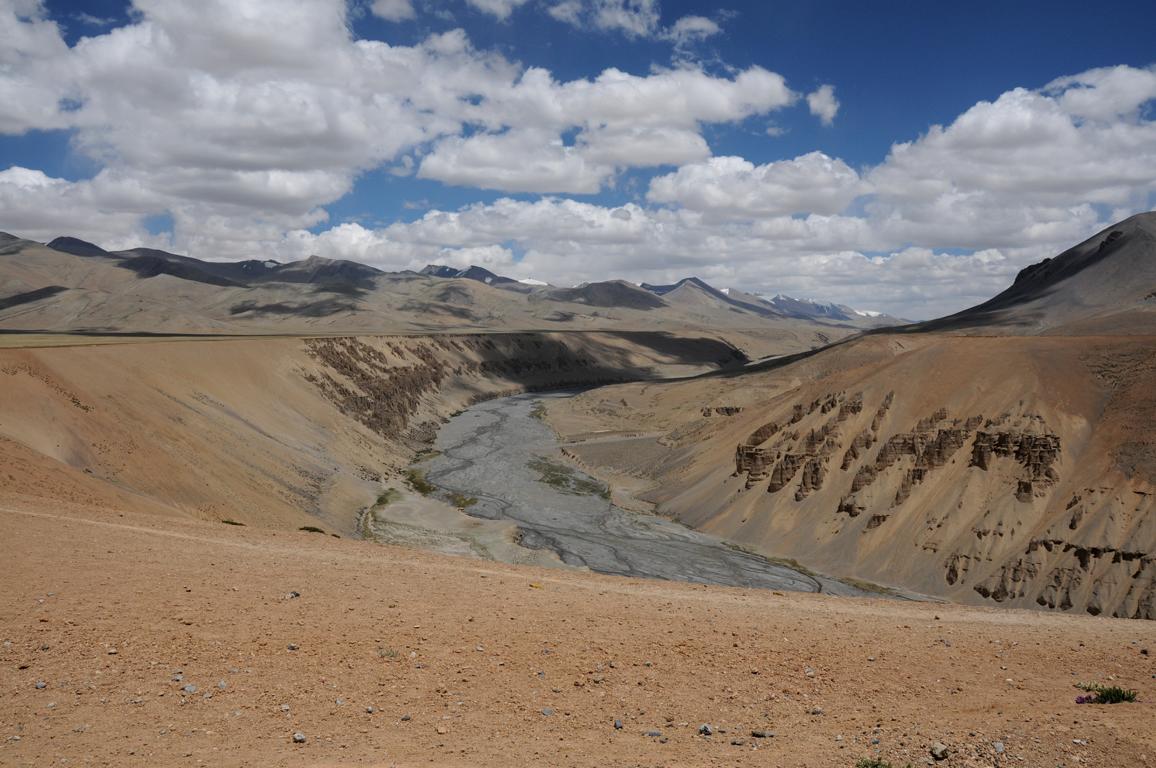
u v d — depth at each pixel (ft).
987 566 219.61
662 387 627.46
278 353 385.50
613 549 245.04
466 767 41.04
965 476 249.14
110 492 140.87
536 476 353.51
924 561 231.30
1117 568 197.67
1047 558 211.82
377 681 53.42
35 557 76.48
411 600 73.10
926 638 71.82
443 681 54.24
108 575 72.74
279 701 49.29
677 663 60.90
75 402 190.08
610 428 502.79
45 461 137.39
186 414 244.83
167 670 52.60
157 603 65.41
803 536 262.26
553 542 247.09
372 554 99.50
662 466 364.58
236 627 61.41
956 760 42.32
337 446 331.36
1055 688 57.16
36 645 54.54
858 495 262.26
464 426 497.87
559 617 71.15
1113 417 249.14
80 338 397.60
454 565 97.09
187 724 45.24
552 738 45.98
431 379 603.67
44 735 42.57
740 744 45.70
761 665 61.52
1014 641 71.41
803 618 78.74
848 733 47.67
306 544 102.53
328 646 58.95
